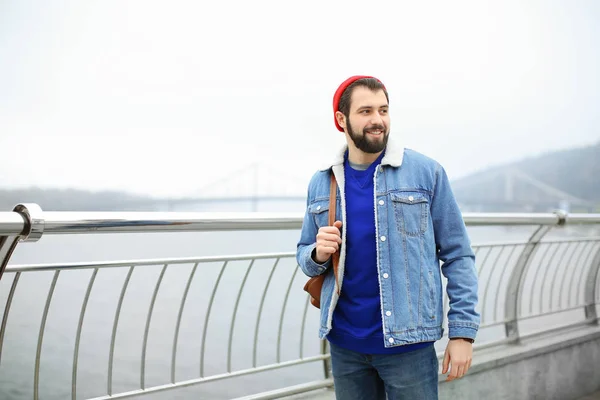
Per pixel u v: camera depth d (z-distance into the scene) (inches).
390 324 47.9
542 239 109.1
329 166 53.8
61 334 264.5
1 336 61.9
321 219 54.1
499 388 99.7
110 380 70.1
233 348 258.4
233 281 315.6
